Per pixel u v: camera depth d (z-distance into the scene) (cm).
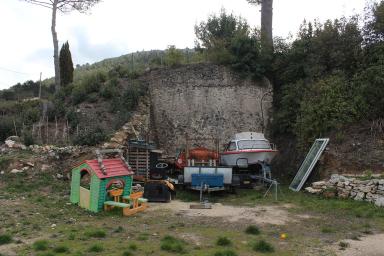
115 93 2088
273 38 2181
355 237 827
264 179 1523
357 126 1541
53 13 2486
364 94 1531
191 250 708
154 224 935
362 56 1723
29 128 1853
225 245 747
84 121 1900
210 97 2102
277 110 2072
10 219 919
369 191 1214
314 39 1927
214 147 2067
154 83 2145
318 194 1353
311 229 907
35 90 3303
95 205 1059
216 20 2405
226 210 1145
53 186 1343
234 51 2147
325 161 1494
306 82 1884
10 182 1334
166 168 1628
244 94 2102
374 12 1733
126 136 1719
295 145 1847
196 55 2345
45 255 636
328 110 1593
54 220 941
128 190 1166
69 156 1541
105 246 717
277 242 784
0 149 1593
